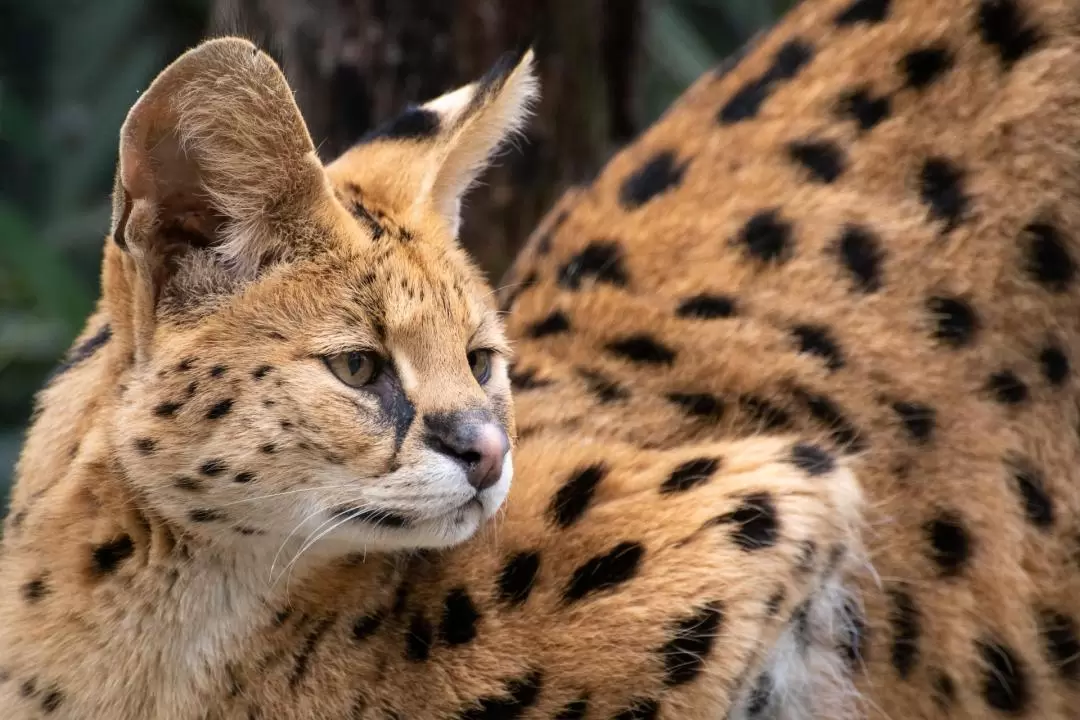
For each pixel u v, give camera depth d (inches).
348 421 234.8
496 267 390.0
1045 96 277.1
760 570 252.1
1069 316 275.3
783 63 298.4
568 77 392.2
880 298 278.1
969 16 281.3
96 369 251.4
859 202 281.3
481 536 257.6
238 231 239.0
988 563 274.5
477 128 273.3
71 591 242.7
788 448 267.0
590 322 291.9
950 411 275.0
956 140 279.6
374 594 252.5
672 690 248.8
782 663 263.1
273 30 382.9
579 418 278.7
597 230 300.5
